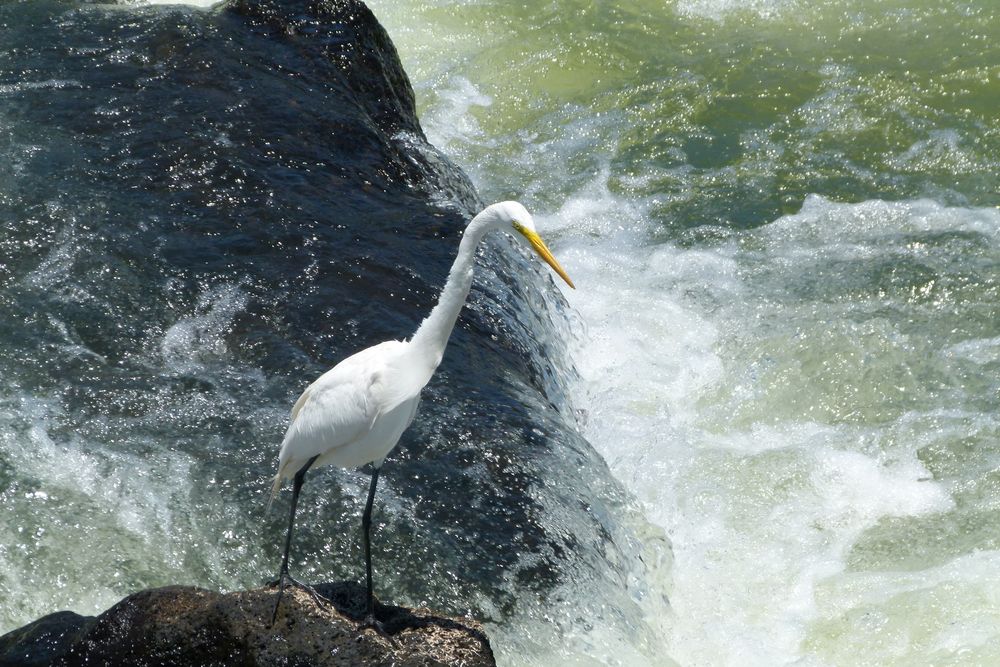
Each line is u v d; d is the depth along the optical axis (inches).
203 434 422.3
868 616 433.7
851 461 512.1
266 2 673.0
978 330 582.6
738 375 567.2
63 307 473.7
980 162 718.5
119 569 378.9
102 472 407.5
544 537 404.8
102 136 567.2
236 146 571.2
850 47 830.5
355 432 287.9
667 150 751.1
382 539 389.1
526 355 506.3
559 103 798.5
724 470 507.5
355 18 673.0
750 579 454.6
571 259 653.3
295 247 515.5
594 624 391.2
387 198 578.6
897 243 652.7
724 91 796.6
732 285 629.9
